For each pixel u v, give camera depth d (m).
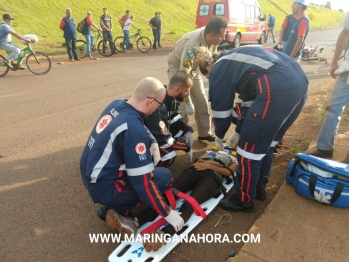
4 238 2.41
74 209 2.75
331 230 2.38
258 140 2.28
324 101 5.57
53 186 3.07
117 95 6.12
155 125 2.87
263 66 2.20
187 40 3.40
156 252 2.16
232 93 2.40
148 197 2.10
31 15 14.98
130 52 12.60
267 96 2.16
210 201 2.71
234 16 12.62
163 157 3.01
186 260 2.20
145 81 2.12
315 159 2.66
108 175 2.14
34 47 11.39
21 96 6.02
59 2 17.17
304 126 4.43
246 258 2.14
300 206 2.64
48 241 2.39
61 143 4.01
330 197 2.54
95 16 17.52
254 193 2.58
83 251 2.30
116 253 2.17
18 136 4.21
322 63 9.98
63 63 9.62
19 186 3.07
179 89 2.93
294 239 2.30
